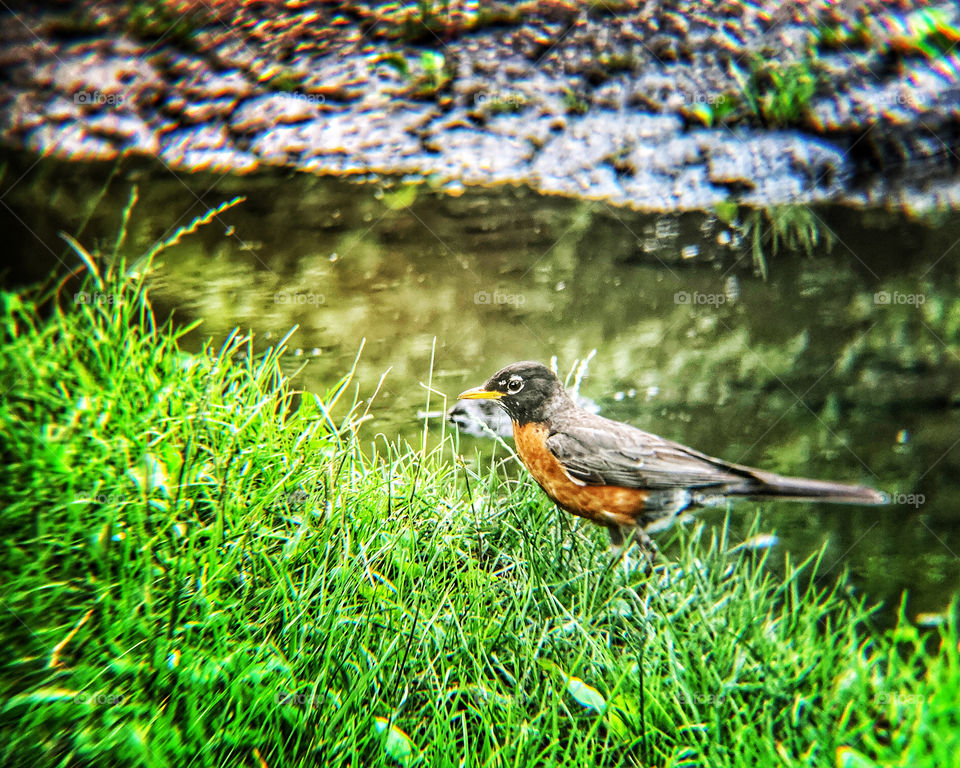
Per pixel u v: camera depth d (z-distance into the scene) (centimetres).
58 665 103
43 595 105
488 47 160
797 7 155
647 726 103
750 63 153
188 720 101
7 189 147
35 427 112
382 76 159
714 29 156
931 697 103
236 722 101
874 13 153
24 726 101
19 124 156
